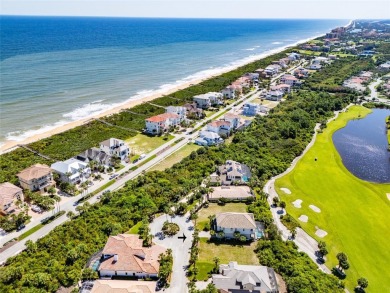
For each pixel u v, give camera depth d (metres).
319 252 76.38
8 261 68.50
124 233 79.06
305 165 118.38
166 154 124.19
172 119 150.50
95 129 141.88
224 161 114.81
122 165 114.44
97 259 70.06
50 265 66.88
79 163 103.56
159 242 76.56
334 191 103.06
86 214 83.88
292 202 95.00
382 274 71.56
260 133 141.75
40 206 88.50
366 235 83.69
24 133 136.62
